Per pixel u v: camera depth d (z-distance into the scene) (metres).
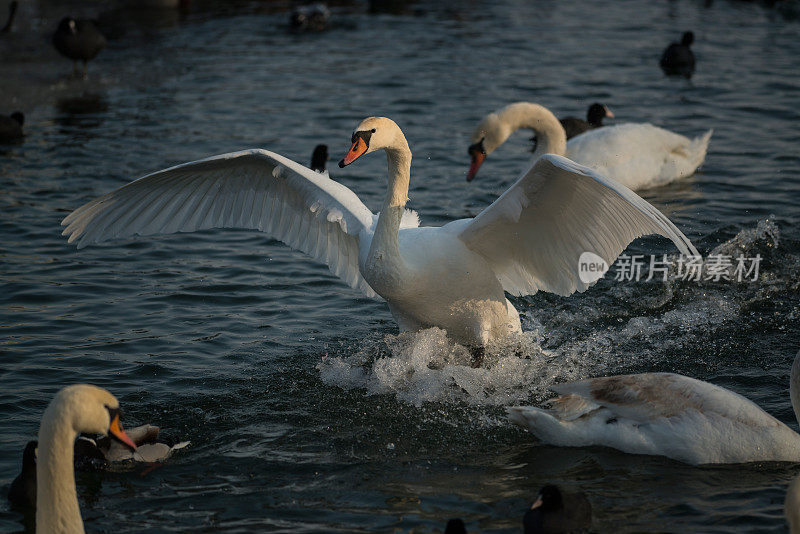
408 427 7.86
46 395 8.12
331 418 7.99
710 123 17.52
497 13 29.22
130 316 9.92
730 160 15.40
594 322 10.11
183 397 8.26
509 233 8.28
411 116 17.92
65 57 22.23
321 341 9.52
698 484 6.80
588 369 8.95
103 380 8.48
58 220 12.46
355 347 9.39
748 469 7.02
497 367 8.68
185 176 8.34
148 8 28.81
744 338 9.55
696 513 6.37
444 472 7.07
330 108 18.42
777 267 11.28
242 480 6.94
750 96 19.38
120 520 6.35
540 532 6.02
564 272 8.48
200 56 23.02
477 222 8.09
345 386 8.58
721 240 12.10
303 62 22.45
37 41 24.23
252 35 25.61
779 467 7.04
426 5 30.52
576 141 14.54
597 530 6.16
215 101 18.88
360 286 9.24
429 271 8.08
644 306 10.45
